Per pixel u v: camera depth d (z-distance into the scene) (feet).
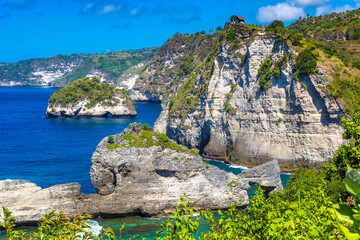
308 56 315.99
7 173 276.21
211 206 206.69
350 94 306.76
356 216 19.22
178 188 207.10
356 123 115.65
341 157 124.06
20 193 189.88
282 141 327.67
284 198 108.17
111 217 199.41
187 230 43.29
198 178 211.20
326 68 316.19
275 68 335.06
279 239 42.06
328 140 306.96
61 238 44.32
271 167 236.84
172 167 207.92
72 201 198.08
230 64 376.07
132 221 193.88
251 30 374.84
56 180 257.96
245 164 344.08
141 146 211.41
